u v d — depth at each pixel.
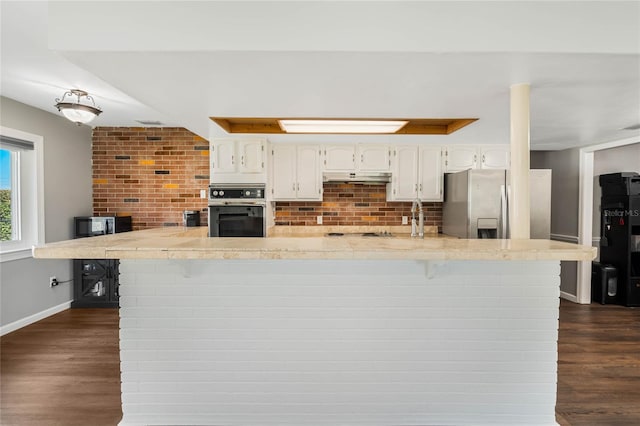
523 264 1.97
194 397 1.97
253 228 4.06
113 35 1.57
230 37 1.57
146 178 4.58
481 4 1.58
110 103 3.47
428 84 2.02
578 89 2.11
